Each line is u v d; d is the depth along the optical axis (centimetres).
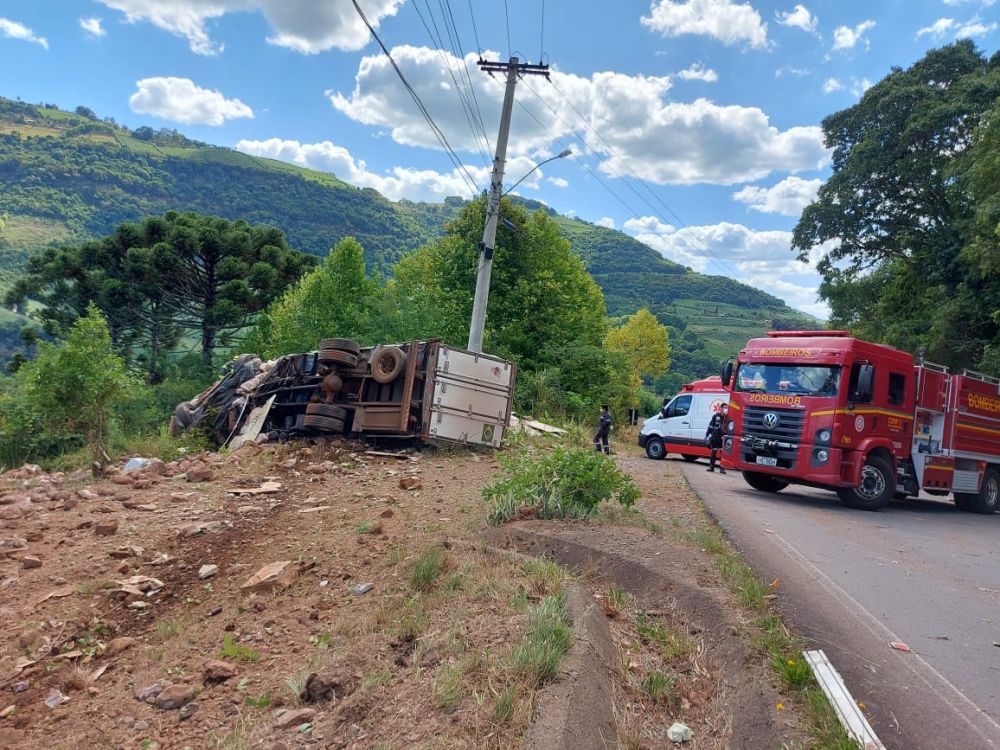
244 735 357
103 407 1323
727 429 1305
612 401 2931
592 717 322
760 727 324
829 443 1150
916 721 346
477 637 410
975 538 998
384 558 620
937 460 1323
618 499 750
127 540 722
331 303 2819
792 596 536
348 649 434
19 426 1630
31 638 514
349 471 1128
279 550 682
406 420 1302
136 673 459
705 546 641
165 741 374
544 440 1733
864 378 1141
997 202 1970
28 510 847
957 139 2795
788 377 1222
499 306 2981
